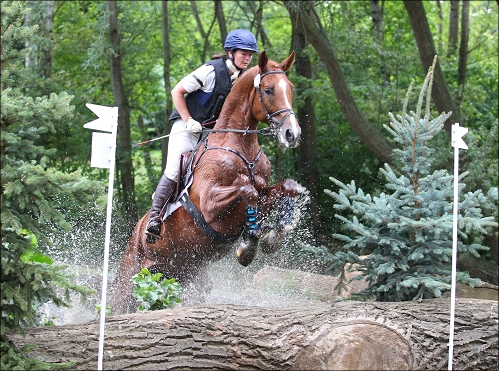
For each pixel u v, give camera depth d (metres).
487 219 5.70
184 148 6.33
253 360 4.93
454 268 5.21
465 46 16.47
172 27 18.92
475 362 5.29
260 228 5.64
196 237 6.15
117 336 4.86
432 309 5.43
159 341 4.88
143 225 6.78
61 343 4.82
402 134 6.07
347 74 15.93
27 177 4.70
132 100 19.38
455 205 5.32
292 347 4.96
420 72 16.16
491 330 5.39
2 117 4.73
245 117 5.94
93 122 4.94
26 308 4.73
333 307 5.37
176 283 5.97
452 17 19.58
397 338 5.04
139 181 20.12
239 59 6.24
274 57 15.62
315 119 16.62
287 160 16.19
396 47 16.92
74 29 17.42
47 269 4.84
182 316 5.07
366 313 5.28
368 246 6.21
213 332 4.98
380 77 16.50
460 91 15.72
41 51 15.37
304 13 12.54
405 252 6.06
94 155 4.94
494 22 19.78
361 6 18.81
